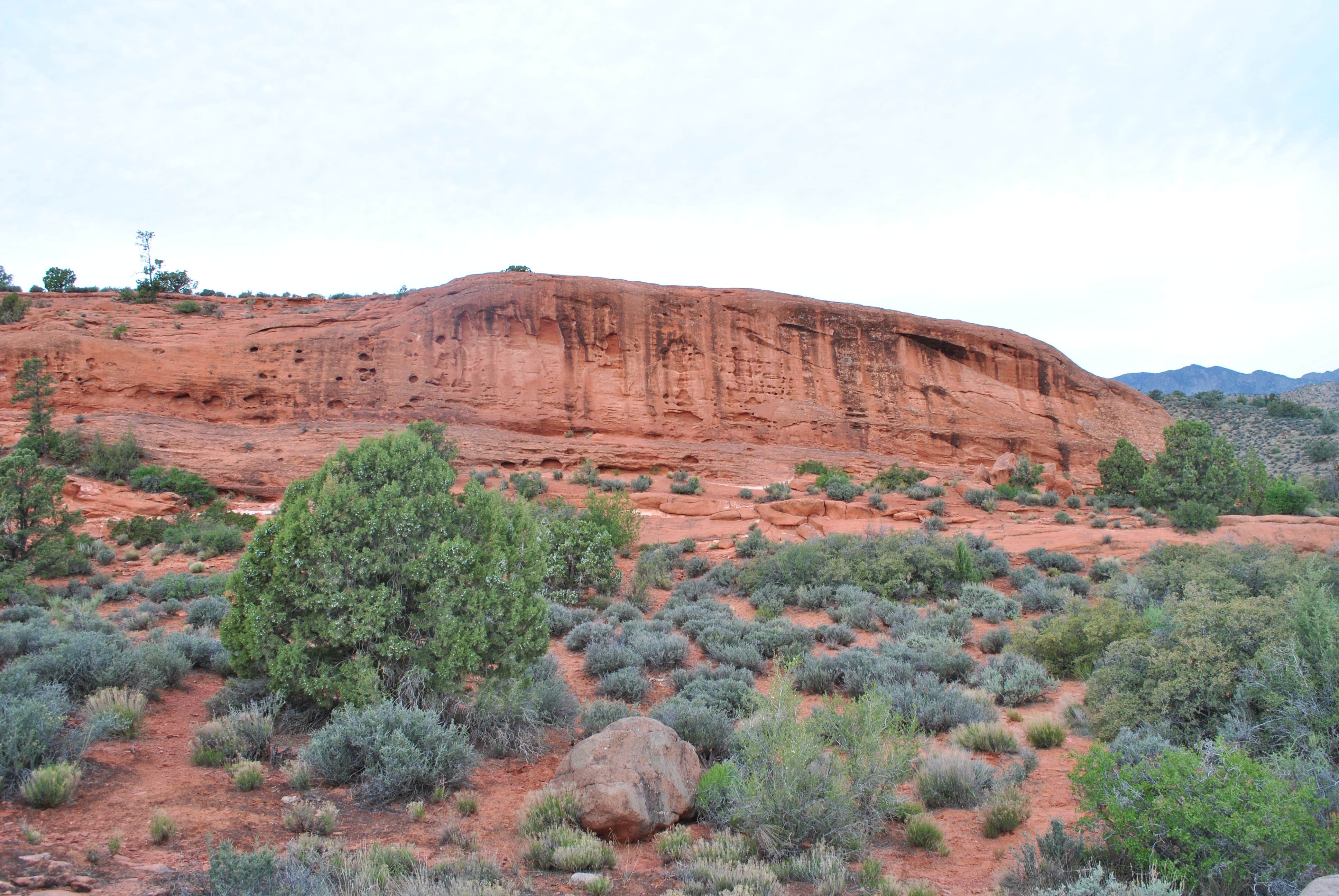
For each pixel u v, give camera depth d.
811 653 14.20
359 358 49.34
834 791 6.54
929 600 21.11
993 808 7.03
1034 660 13.31
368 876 4.98
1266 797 5.22
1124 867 5.52
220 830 5.90
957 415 62.03
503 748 8.73
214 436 42.75
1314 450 71.94
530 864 5.87
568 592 19.31
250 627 8.93
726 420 56.22
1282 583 13.96
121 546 28.98
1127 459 43.22
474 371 51.28
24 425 40.00
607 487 39.47
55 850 5.12
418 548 9.30
